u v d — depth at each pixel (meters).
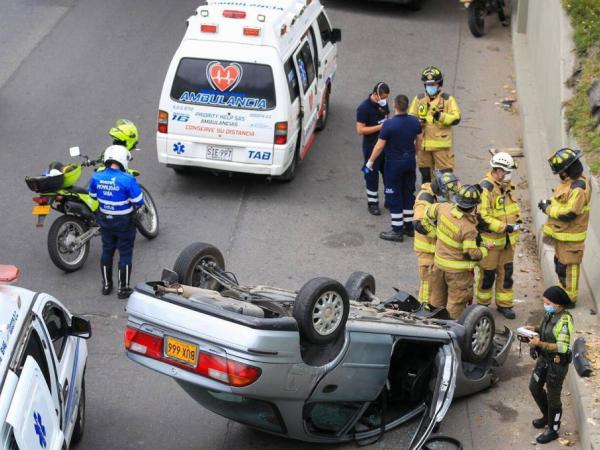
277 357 19.17
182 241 32.91
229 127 34.53
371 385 21.66
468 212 26.03
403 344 23.50
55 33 49.22
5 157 37.81
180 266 22.11
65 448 18.59
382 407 22.56
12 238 32.88
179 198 35.81
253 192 36.56
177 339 19.64
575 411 23.52
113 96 43.22
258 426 21.53
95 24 50.53
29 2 53.16
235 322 19.08
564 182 26.66
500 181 27.70
